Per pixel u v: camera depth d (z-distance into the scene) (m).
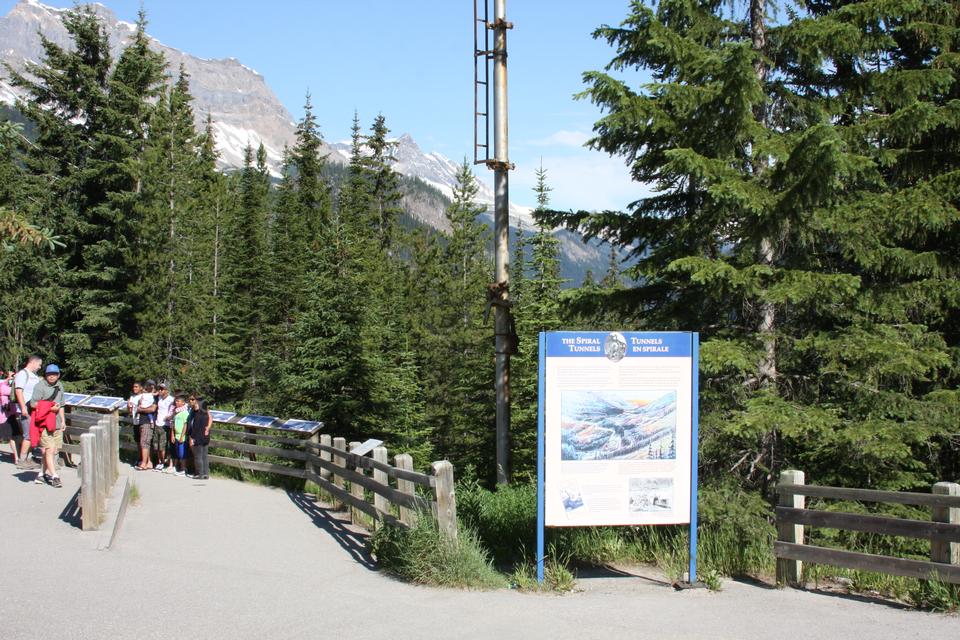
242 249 48.62
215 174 69.56
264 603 7.07
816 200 9.99
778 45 11.44
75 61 33.03
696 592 7.71
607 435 7.83
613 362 7.84
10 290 31.33
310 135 62.34
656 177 12.23
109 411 20.62
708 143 11.10
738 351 10.63
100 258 32.34
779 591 7.76
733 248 11.73
